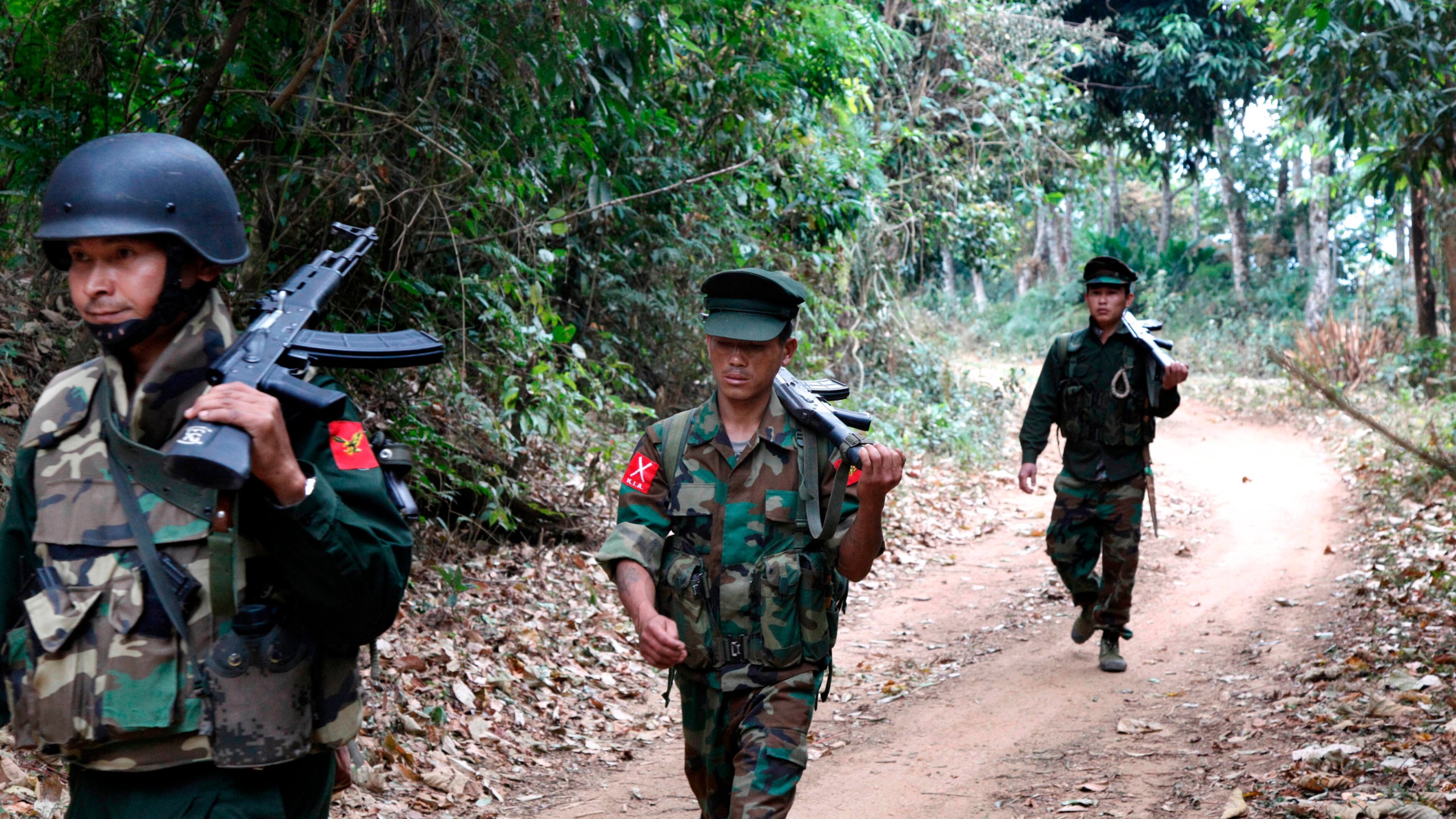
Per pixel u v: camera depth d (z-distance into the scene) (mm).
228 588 1692
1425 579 6477
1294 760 4027
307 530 1669
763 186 9625
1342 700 4699
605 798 4301
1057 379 5773
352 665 1903
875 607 7441
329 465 1828
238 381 1755
